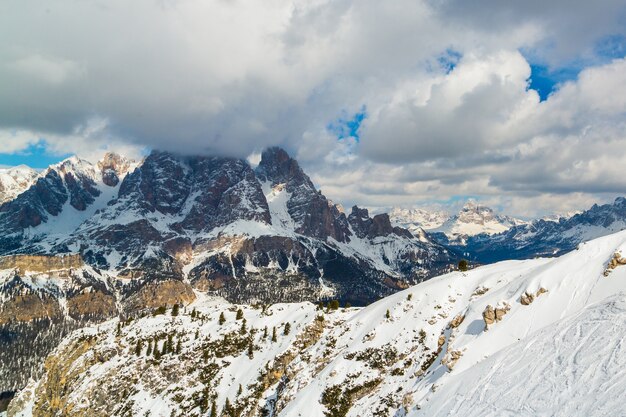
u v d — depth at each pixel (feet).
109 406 612.29
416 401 338.34
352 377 444.96
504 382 263.08
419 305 499.10
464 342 385.29
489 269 531.91
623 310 269.44
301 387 477.77
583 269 382.83
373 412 385.91
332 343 527.40
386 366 440.45
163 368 638.94
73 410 627.05
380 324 501.56
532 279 403.13
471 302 462.60
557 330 289.12
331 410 417.08
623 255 360.69
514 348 299.17
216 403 554.05
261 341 638.53
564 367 245.04
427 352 425.69
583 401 210.79
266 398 528.22
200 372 616.39
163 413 568.41
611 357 231.91
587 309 299.58
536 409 222.89
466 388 282.97
